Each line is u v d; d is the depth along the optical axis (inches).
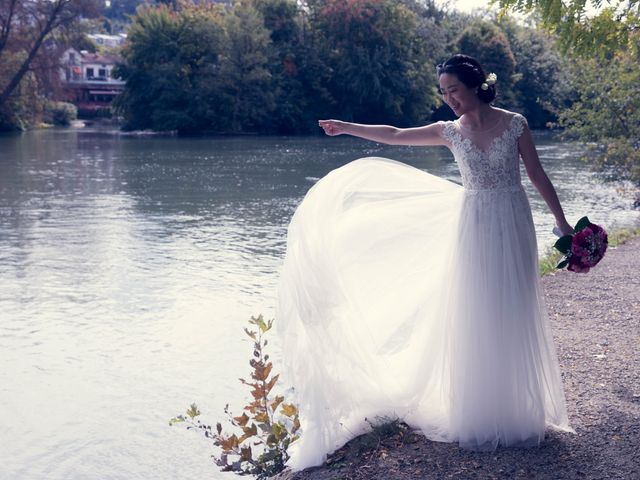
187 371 281.0
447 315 146.3
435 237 156.5
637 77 681.6
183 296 396.8
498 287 140.9
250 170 1148.5
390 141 153.8
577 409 160.6
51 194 850.1
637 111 686.5
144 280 434.3
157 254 513.3
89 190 890.1
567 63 720.3
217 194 858.8
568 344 212.5
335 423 149.8
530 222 144.9
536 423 142.1
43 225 637.3
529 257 144.0
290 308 154.5
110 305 378.6
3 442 225.3
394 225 159.5
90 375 279.3
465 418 142.1
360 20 2475.4
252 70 2346.2
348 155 1462.8
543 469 132.7
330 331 151.3
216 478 200.8
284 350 154.6
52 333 332.5
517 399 141.1
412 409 154.2
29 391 264.2
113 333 330.6
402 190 162.4
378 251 159.6
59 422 238.4
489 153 142.5
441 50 2637.8
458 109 144.2
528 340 141.3
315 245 153.0
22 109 2393.0
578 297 277.7
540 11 287.7
